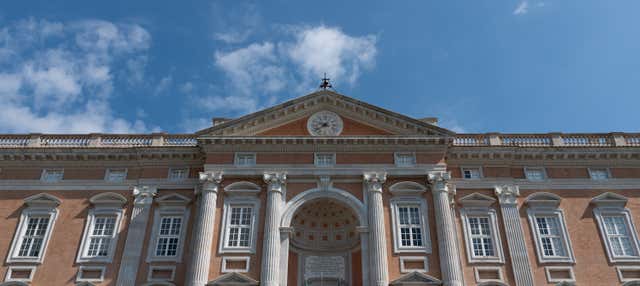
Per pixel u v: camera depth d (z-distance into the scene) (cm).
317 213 3488
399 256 2975
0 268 3088
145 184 3400
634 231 3192
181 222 3266
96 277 3058
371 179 3200
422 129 3378
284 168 3262
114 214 3297
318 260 3409
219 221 3111
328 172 3250
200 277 2858
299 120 3472
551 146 3447
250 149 3344
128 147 3472
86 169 3500
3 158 3478
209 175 3216
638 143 3506
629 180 3378
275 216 3072
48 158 3497
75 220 3281
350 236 3441
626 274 3042
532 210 3291
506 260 3083
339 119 3466
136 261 3095
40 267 3095
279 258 2956
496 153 3438
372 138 3306
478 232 3219
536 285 2997
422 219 3109
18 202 3356
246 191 3194
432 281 2845
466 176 3422
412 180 3262
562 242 3170
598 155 3438
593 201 3300
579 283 3002
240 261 2959
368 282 2883
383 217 3094
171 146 3475
